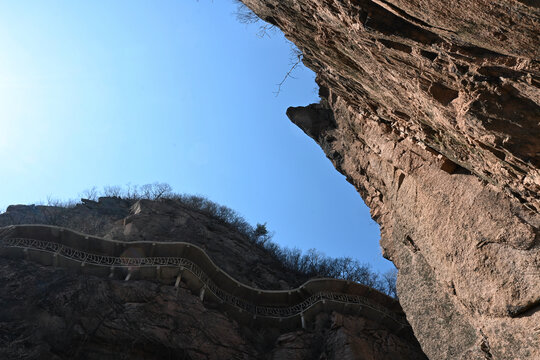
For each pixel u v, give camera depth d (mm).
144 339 19188
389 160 11750
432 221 9648
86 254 22875
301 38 8141
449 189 9016
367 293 26734
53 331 18078
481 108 4570
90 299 19750
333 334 23250
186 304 21594
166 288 21875
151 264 22906
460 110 4977
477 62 3984
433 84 5133
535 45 3162
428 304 10070
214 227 38875
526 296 6832
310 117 18141
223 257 33656
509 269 7207
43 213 34438
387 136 11344
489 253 7691
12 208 34562
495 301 7465
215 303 23812
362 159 14688
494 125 4668
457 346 8711
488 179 7184
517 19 2945
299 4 6445
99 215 36875
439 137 7340
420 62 4820
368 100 9258
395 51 4945
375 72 6465
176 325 20438
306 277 37969
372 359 22031
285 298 26219
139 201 37062
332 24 5957
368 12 4430
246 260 35562
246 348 21688
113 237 30391
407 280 11297
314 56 8969
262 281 32875
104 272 22172
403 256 11758
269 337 23969
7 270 20328
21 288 19531
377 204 15352
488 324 7742
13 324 17906
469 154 6801
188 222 36250
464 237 8391
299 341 23047
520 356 6809
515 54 3438
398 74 5637
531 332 6691
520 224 7039
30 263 21250
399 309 26656
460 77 4430
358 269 44219
